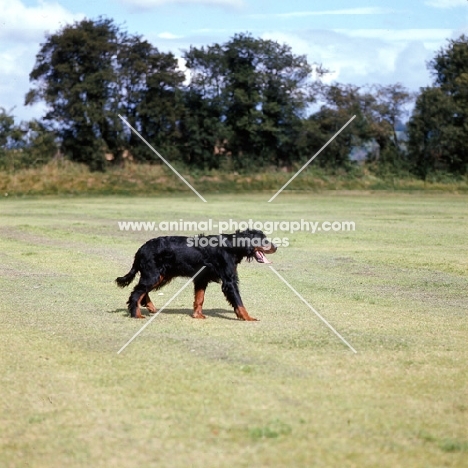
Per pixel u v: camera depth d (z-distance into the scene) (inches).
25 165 2623.0
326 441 287.0
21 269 763.4
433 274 733.3
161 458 273.0
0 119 2669.8
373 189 2600.9
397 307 558.9
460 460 271.4
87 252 908.0
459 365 390.6
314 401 331.0
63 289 639.1
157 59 2758.4
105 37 2721.5
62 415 316.8
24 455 278.1
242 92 2758.4
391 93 2874.0
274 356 405.4
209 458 272.4
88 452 278.8
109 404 328.8
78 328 478.6
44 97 2711.6
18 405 330.3
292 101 2790.4
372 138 2876.5
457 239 1056.2
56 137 2733.8
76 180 2524.6
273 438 289.6
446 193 2487.7
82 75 2714.1
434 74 2896.2
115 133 2753.4
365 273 740.0
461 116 2773.1
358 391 345.4
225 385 352.5
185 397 336.5
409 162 2797.7
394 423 305.6
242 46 2790.4
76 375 371.9
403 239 1055.6
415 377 367.9
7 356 407.5
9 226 1277.1
